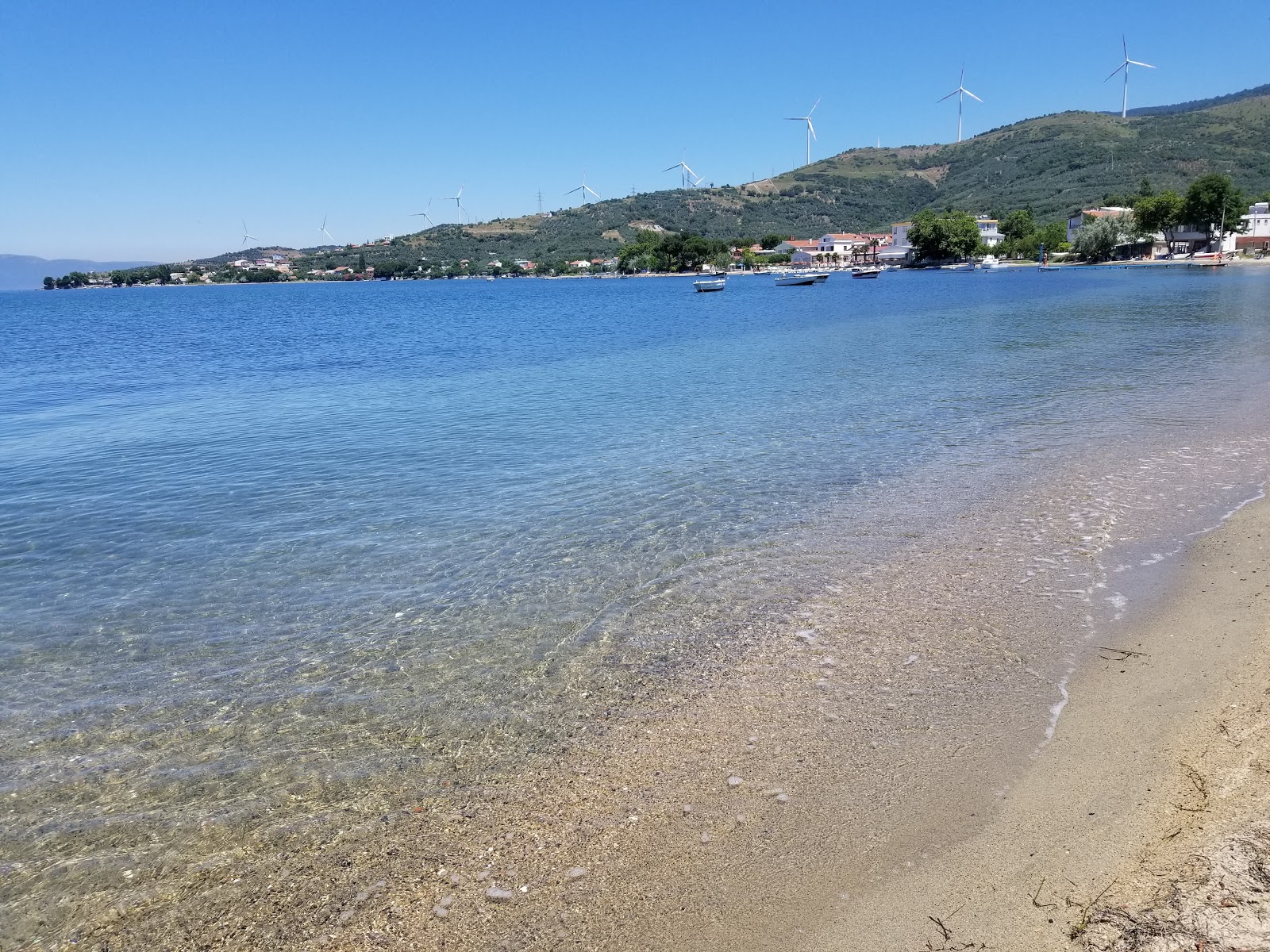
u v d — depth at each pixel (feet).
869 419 69.67
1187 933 14.47
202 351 164.66
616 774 21.63
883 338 146.82
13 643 31.24
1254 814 17.69
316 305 385.91
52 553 41.34
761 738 23.00
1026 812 19.10
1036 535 38.88
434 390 97.35
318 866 18.57
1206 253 483.92
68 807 21.27
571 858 18.42
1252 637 27.17
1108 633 28.43
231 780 22.17
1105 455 53.31
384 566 38.09
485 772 22.04
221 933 16.76
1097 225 518.37
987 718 23.47
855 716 23.88
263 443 67.72
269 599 34.76
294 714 25.46
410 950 15.98
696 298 362.74
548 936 16.15
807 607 31.96
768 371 105.29
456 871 18.16
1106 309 190.19
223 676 28.09
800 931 15.93
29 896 18.07
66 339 211.61
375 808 20.65
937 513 42.91
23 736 24.70
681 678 26.78
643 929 16.21
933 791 20.18
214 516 47.19
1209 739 21.27
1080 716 23.24
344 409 84.53
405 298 468.75
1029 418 67.26
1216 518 39.65
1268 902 14.88
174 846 19.57
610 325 206.80
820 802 19.98
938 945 15.29
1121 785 19.75
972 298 266.77
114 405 93.30
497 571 36.99
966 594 32.42
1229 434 57.57
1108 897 15.92
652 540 40.37
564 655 28.76
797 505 45.39
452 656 28.99
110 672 28.68
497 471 55.42
